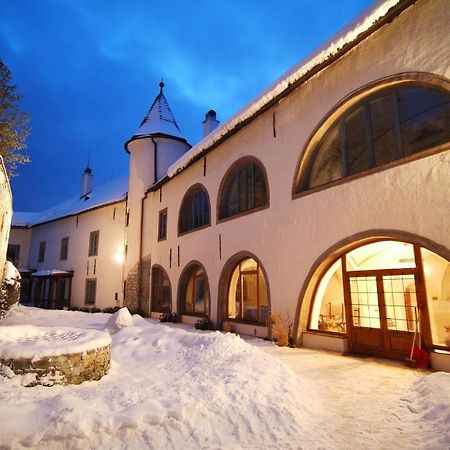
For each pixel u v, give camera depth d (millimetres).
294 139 9305
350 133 8047
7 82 13906
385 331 7016
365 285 7523
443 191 5828
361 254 7695
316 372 5879
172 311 14945
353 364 6434
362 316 7500
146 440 3227
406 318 6734
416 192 6223
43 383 4727
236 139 11891
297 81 8992
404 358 6598
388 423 3770
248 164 11453
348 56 7984
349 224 7410
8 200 10680
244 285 11320
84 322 12617
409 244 7039
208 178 13383
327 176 8562
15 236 29156
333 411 4156
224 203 12453
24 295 27625
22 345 5047
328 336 7859
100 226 21938
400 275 6898
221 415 3730
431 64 6281
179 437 3326
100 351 5461
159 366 6117
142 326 9336
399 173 6547
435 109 6395
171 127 19922
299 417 3840
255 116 10766
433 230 5891
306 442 3352
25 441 2975
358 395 4695
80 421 3186
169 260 15688
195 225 14336
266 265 9727
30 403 3633
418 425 3658
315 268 8117
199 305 13695
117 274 19969
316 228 8227
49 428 3080
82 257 22859
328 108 8359
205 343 6508
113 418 3318
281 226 9344
